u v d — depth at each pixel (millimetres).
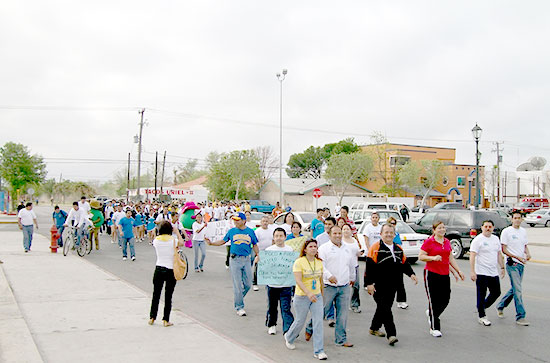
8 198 49969
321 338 6500
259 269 7422
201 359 6125
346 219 11664
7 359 5906
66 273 13055
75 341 6844
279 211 23984
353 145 77750
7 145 51500
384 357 6594
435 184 61406
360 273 14055
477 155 29453
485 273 8383
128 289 10836
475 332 7930
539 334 7801
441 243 7699
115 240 24062
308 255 6555
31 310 8695
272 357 6547
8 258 16266
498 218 18234
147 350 6469
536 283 13070
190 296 10781
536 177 81812
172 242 7879
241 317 8836
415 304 10148
